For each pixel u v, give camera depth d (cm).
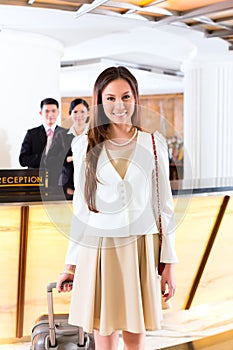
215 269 420
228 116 790
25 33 664
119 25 602
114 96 190
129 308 219
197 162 805
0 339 346
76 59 892
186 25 557
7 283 341
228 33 577
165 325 384
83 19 575
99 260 221
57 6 472
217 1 460
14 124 680
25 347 341
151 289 223
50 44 698
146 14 508
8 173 317
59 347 249
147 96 1384
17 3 461
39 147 476
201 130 802
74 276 231
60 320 279
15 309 347
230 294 439
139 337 238
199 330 376
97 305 224
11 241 335
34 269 345
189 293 413
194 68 799
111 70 191
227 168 796
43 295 350
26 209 329
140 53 838
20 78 679
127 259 218
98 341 237
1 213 329
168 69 1029
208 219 399
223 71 784
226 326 387
